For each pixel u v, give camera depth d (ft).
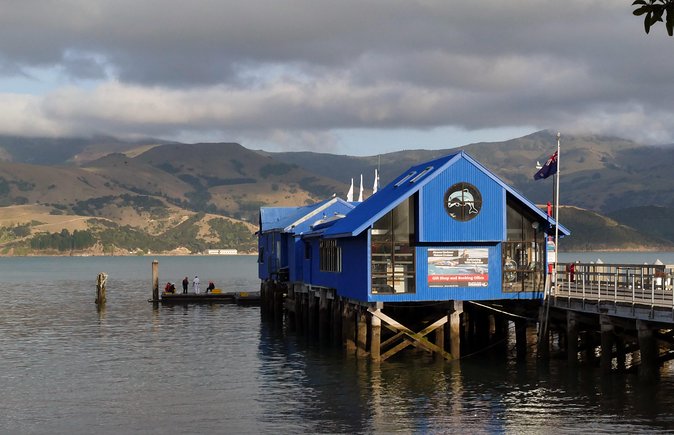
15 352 179.52
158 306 303.48
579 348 147.95
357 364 151.43
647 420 106.83
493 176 147.74
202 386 137.18
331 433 104.83
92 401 126.52
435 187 146.00
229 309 288.71
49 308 302.04
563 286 159.22
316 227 194.29
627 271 155.94
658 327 118.01
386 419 111.04
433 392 126.31
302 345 185.78
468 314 173.06
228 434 105.50
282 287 237.86
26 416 117.08
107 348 185.47
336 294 173.68
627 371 135.74
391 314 171.73
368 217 146.30
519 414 111.75
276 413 116.16
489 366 146.20
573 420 107.86
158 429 108.88
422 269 147.54
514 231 151.23
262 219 267.80
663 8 43.98
